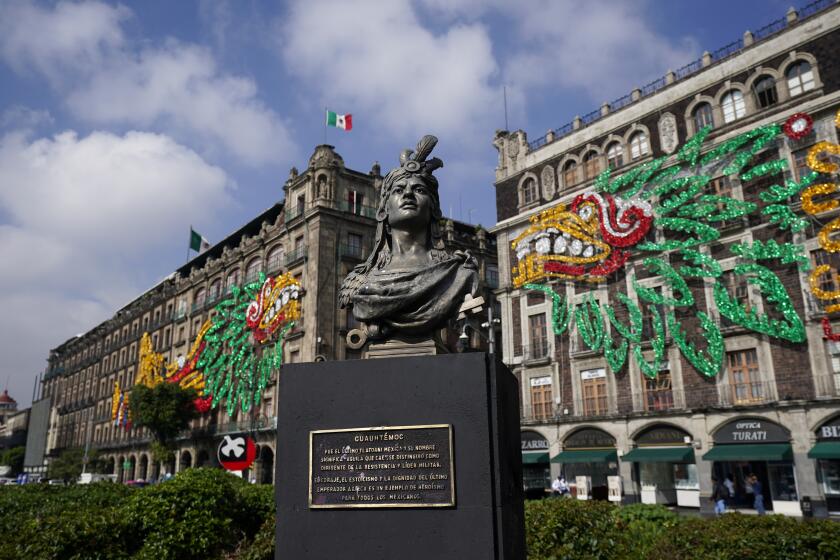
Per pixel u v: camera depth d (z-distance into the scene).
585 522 9.02
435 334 6.88
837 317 25.78
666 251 31.39
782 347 27.17
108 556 9.06
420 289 6.68
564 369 34.72
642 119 33.94
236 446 13.83
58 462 65.19
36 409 94.31
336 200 42.34
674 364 30.48
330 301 40.12
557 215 36.19
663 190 31.80
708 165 30.67
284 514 5.70
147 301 66.69
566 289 35.41
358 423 5.78
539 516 9.23
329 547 5.54
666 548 7.40
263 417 42.56
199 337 52.12
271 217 49.62
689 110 32.03
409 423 5.68
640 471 31.00
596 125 36.00
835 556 6.28
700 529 7.45
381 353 6.69
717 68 31.27
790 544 6.54
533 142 39.38
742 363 28.38
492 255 48.19
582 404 33.62
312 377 5.98
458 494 5.44
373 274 7.17
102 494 13.28
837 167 26.42
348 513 5.58
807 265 26.72
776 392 26.97
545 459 34.00
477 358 5.70
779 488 26.69
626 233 32.72
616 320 32.81
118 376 70.38
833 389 25.41
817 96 27.72
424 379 5.75
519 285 37.50
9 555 8.77
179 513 9.73
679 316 30.72
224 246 55.22
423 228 7.42
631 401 31.61
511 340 37.53
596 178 35.03
